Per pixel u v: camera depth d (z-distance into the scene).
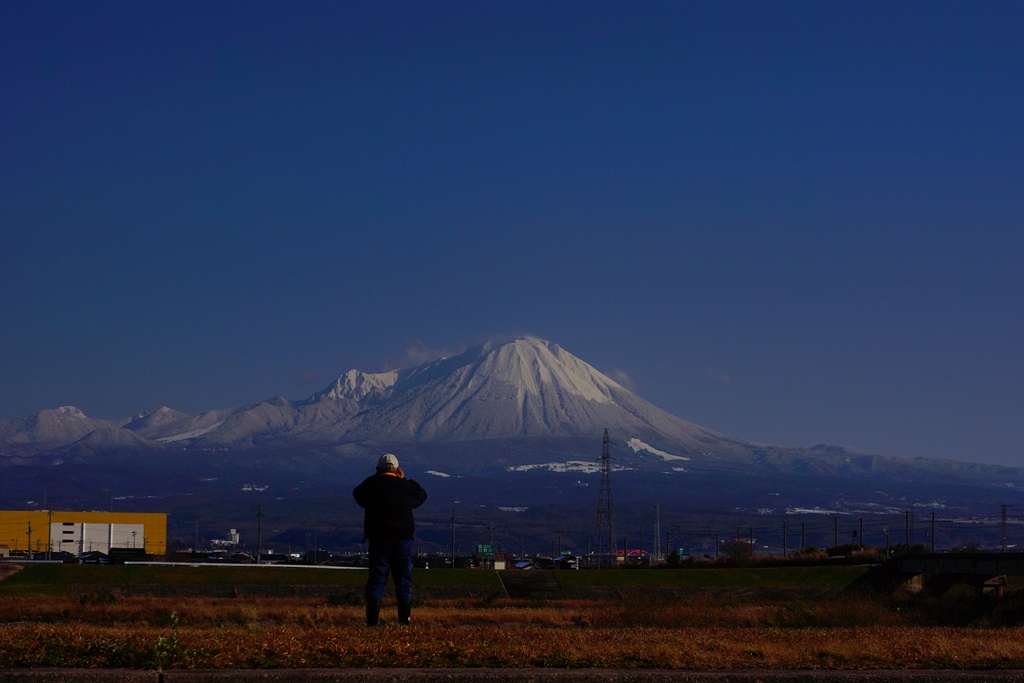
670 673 12.36
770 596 78.75
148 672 11.73
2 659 12.50
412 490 17.62
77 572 82.69
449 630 15.58
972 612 54.78
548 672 12.26
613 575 89.69
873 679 12.54
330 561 135.00
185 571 85.50
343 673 11.85
